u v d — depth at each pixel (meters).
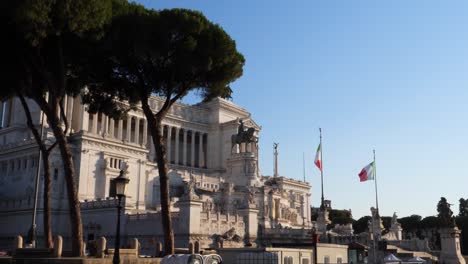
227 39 41.88
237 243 66.50
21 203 82.12
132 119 128.38
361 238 74.94
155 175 101.88
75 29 35.19
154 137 41.34
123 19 39.00
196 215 62.34
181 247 61.03
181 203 62.75
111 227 71.38
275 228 81.25
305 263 41.38
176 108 138.75
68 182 36.53
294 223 110.62
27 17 31.50
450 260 77.50
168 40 39.38
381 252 62.75
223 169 140.75
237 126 142.75
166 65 41.34
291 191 134.88
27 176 85.81
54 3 32.94
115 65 41.28
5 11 32.34
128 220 69.19
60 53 37.38
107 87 42.84
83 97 46.34
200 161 143.12
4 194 89.88
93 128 115.25
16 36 35.31
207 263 29.17
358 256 55.59
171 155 139.88
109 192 89.50
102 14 35.91
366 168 86.06
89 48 38.56
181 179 107.12
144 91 42.00
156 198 100.88
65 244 78.69
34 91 38.00
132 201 91.88
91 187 86.94
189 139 147.88
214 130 146.62
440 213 122.06
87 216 76.88
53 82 37.25
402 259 56.88
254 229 72.56
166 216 39.53
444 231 79.62
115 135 127.62
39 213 78.75
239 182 116.19
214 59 41.28
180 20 39.44
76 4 33.56
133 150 95.44
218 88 44.16
